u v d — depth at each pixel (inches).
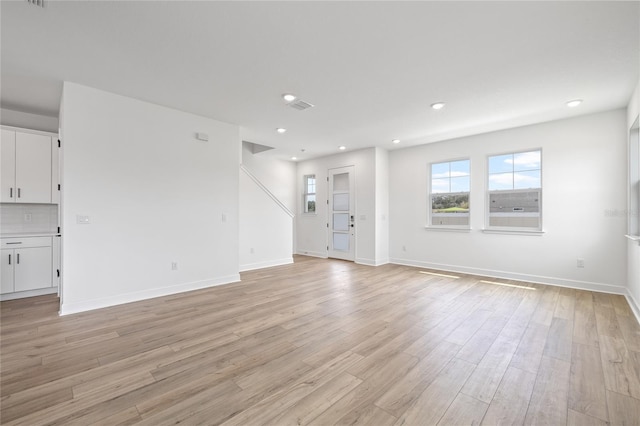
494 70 112.5
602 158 158.2
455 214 217.6
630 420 61.9
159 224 152.3
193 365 84.4
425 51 99.7
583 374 79.7
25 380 76.5
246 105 150.6
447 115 162.9
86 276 130.0
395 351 93.0
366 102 144.8
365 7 78.2
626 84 123.6
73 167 126.0
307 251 303.7
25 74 117.2
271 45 97.0
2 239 145.3
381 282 183.8
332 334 106.0
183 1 76.0
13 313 126.7
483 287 170.6
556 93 133.1
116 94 137.2
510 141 187.6
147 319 120.2
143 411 64.7
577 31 87.8
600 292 158.6
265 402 68.0
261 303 141.9
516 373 80.4
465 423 61.4
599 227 159.6
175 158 157.8
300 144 234.7
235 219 184.7
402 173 245.9
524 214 185.3
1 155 147.6
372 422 61.6
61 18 82.7
